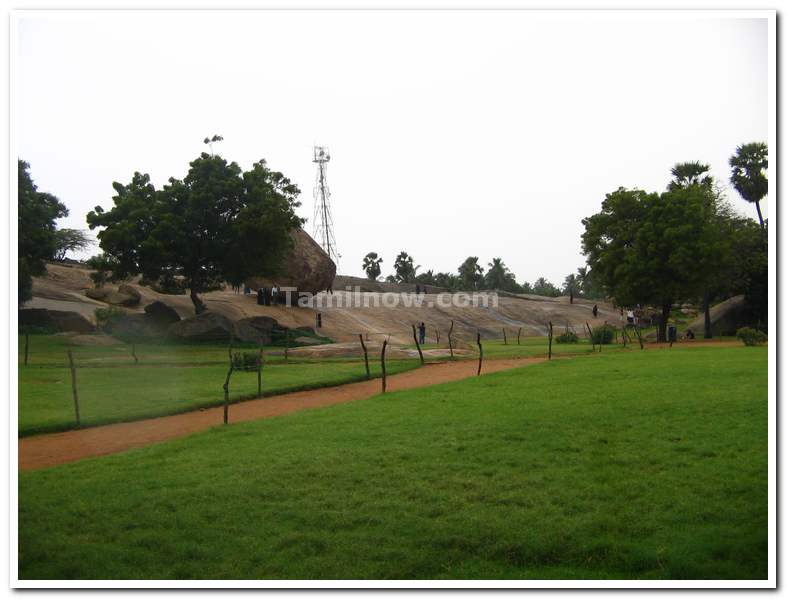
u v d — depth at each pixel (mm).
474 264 91812
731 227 40406
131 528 7465
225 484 8664
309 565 6574
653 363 20266
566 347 34375
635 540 6871
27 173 30297
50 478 9219
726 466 8742
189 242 33438
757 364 18453
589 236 38875
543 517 7367
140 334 31625
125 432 12797
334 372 21312
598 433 10617
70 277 43406
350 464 9352
